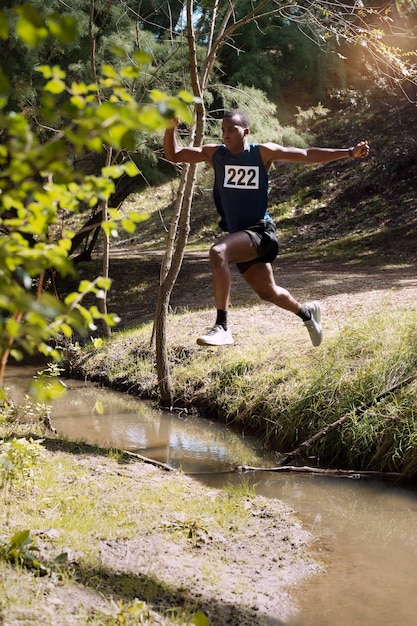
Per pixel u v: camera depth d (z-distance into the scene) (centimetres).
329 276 1750
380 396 821
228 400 1032
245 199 567
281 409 916
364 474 771
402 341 912
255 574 523
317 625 450
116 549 508
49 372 1313
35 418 952
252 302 1499
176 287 1991
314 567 546
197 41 1711
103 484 668
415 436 756
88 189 221
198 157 577
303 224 2628
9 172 175
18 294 177
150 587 453
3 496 573
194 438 941
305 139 2030
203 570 504
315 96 2559
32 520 523
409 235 2252
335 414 844
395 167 2678
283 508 665
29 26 150
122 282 2152
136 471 744
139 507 612
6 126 173
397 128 2894
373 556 572
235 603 464
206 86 1132
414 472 751
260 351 1109
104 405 1130
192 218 3022
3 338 192
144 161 1805
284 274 1864
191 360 1184
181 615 417
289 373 984
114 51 182
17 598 371
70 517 549
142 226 3167
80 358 1373
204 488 719
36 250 213
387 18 1191
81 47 1588
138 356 1290
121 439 928
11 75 1547
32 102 1495
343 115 3114
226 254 550
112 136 176
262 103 1659
